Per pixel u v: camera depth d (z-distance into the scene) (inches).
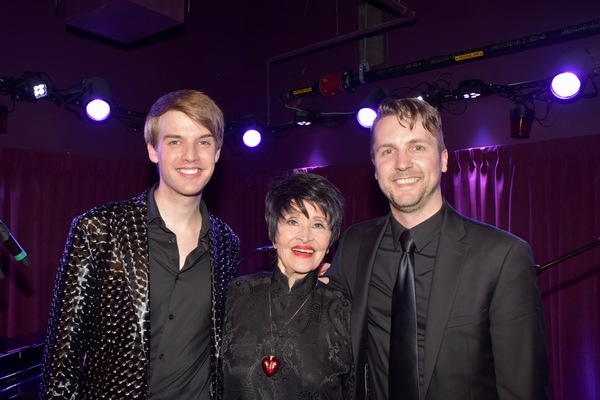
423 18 225.0
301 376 66.7
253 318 70.5
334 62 257.0
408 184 69.7
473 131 211.5
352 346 70.4
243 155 294.4
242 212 291.6
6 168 197.2
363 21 247.4
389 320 72.2
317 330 69.5
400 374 66.4
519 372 64.1
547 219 187.8
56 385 61.7
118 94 235.0
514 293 65.9
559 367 184.2
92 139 226.5
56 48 213.5
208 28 276.2
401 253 73.2
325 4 263.4
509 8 200.7
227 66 284.7
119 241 67.9
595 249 178.1
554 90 163.5
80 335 64.1
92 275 65.4
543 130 194.4
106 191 225.6
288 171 273.4
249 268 286.7
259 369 67.3
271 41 287.7
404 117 70.2
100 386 65.6
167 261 71.0
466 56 195.5
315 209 70.1
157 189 75.6
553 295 186.5
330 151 261.1
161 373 69.9
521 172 194.9
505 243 68.4
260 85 292.5
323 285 74.7
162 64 253.4
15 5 201.5
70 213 213.5
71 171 214.4
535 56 194.1
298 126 242.7
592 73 161.3
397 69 211.3
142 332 66.4
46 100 210.8
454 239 70.6
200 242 74.2
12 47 199.9
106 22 160.2
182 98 70.1
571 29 173.5
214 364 70.6
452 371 66.0
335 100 255.4
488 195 202.5
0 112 181.5
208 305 73.1
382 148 71.5
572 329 180.7
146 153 246.7
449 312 66.8
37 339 123.7
